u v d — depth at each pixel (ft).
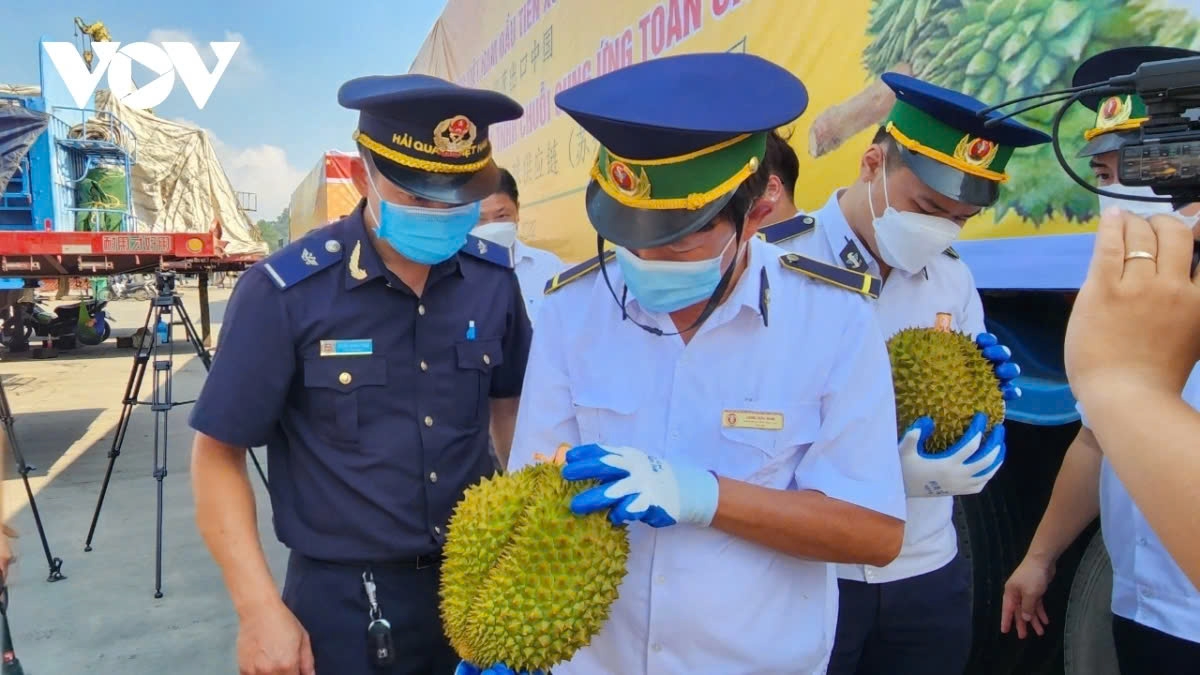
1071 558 7.22
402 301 5.62
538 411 4.60
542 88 16.90
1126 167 2.80
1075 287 6.16
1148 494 2.56
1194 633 4.87
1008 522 7.51
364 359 5.49
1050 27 6.30
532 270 12.10
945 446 4.85
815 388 4.20
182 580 13.98
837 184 8.60
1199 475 2.45
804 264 4.43
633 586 4.23
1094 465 6.07
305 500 5.57
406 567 5.63
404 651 5.70
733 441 4.19
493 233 10.51
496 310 6.16
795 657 4.19
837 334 4.22
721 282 4.09
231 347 5.25
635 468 3.65
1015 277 6.73
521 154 18.71
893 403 4.20
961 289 6.69
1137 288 2.68
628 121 3.54
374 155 5.12
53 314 53.83
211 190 74.95
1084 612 6.91
